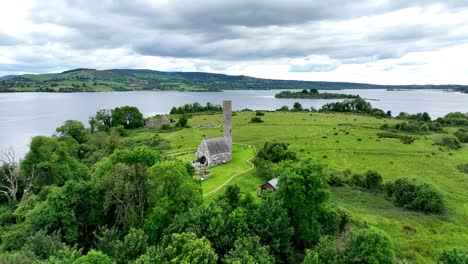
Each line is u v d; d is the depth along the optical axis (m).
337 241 51.38
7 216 64.50
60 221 47.75
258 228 43.72
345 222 57.31
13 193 75.44
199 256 32.56
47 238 39.41
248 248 36.91
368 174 80.56
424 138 133.50
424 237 55.47
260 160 88.25
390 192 74.88
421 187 69.31
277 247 42.00
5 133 170.75
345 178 83.56
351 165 98.25
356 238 40.19
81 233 50.34
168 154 107.12
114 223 53.34
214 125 167.88
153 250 35.12
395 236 55.50
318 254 38.44
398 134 140.25
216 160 92.31
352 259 37.78
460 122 180.12
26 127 191.62
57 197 48.53
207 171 85.38
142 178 53.16
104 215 53.09
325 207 54.28
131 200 51.22
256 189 72.12
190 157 101.25
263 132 145.12
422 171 92.50
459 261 36.53
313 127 155.62
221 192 69.44
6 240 46.31
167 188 49.09
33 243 38.50
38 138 81.38
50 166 76.69
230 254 37.50
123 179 50.66
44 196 64.94
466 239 54.91
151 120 193.50
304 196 47.69
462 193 76.00
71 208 48.84
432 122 178.62
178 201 48.97
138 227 47.81
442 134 144.62
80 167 83.25
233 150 112.88
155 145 124.69
